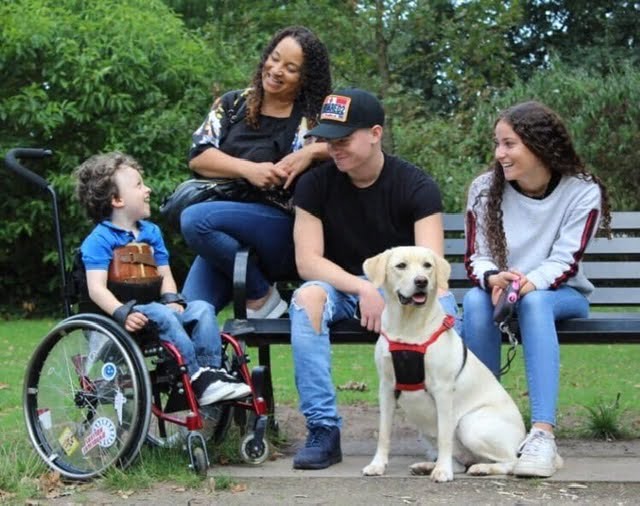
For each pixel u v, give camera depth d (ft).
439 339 12.69
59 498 12.05
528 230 14.40
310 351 13.61
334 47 39.27
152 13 43.14
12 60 39.52
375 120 13.98
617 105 42.88
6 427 17.01
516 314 14.12
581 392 22.24
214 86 40.47
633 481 12.59
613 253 16.98
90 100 38.63
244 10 54.29
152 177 38.60
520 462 12.75
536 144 14.05
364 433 17.24
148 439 14.30
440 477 12.55
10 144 39.55
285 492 12.16
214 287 16.08
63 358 13.60
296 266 15.58
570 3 71.51
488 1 39.45
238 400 13.67
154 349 13.20
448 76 41.29
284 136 15.79
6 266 43.19
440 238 14.14
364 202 14.37
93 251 13.52
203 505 11.57
